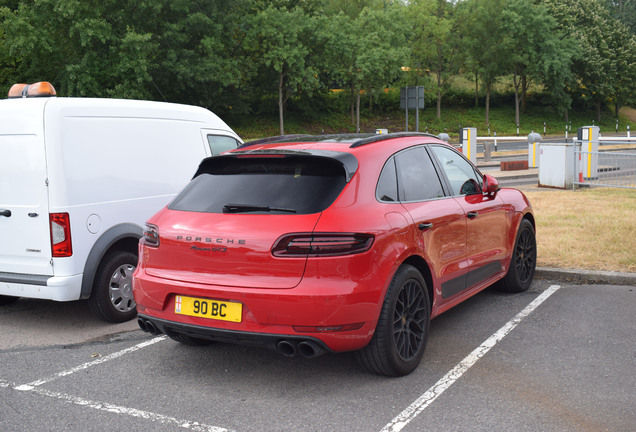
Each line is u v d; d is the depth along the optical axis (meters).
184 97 42.50
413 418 3.17
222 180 3.83
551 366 3.88
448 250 4.27
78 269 4.96
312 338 3.25
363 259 3.34
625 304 5.25
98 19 30.62
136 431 3.12
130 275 5.48
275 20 43.22
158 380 3.88
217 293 3.41
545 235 7.95
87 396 3.63
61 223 4.84
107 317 5.29
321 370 3.95
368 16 47.56
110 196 5.30
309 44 45.44
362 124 53.91
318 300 3.21
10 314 5.76
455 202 4.50
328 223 3.30
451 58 56.81
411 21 52.47
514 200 5.57
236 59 44.53
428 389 3.56
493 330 4.67
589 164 14.38
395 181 3.93
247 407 3.39
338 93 57.09
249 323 3.35
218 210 3.63
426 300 3.94
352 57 46.12
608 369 3.79
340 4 54.31
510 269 5.57
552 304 5.34
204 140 6.55
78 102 5.11
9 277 5.03
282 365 4.08
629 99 63.19
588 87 62.72
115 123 5.44
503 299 5.56
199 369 4.06
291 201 3.46
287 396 3.53
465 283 4.61
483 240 4.87
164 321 3.67
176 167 6.12
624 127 62.97
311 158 3.63
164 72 37.25
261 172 3.73
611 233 7.88
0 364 4.30
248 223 3.43
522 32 54.41
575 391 3.47
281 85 45.28
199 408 3.40
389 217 3.63
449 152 4.89
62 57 31.98
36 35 29.91
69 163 4.93
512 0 56.16
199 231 3.54
